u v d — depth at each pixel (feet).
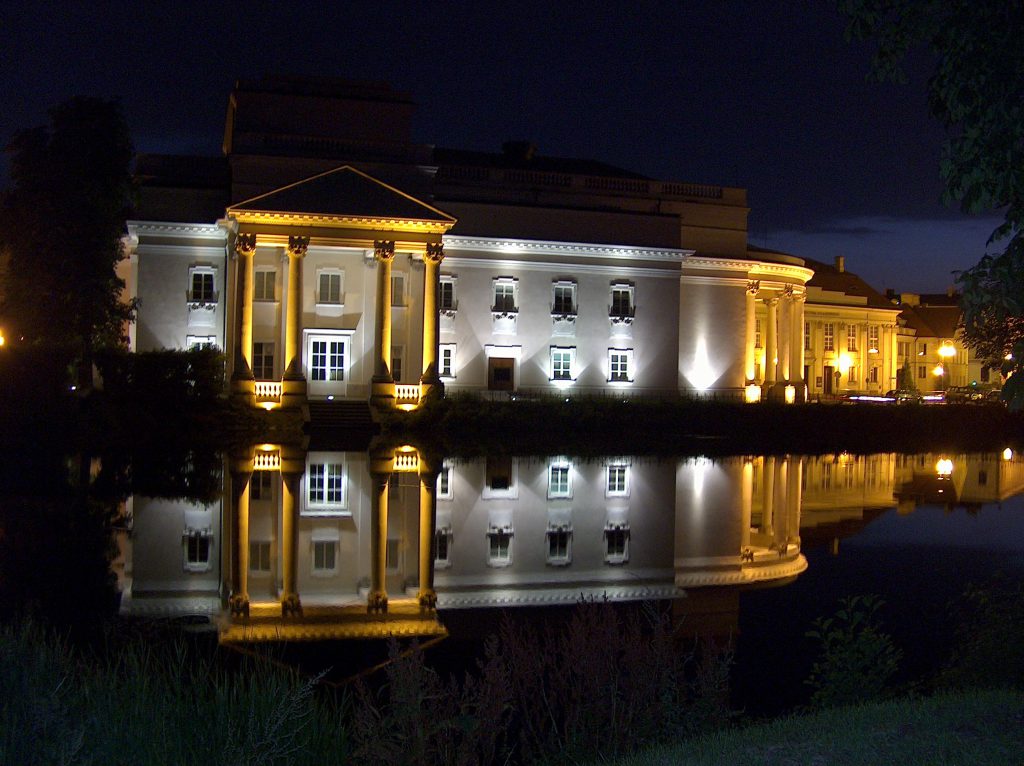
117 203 164.76
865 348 318.04
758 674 44.93
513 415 168.76
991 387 331.16
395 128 186.29
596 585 63.52
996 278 28.63
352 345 179.93
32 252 159.22
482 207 190.70
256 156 172.96
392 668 30.58
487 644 34.37
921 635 50.98
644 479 118.73
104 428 147.43
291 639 48.93
